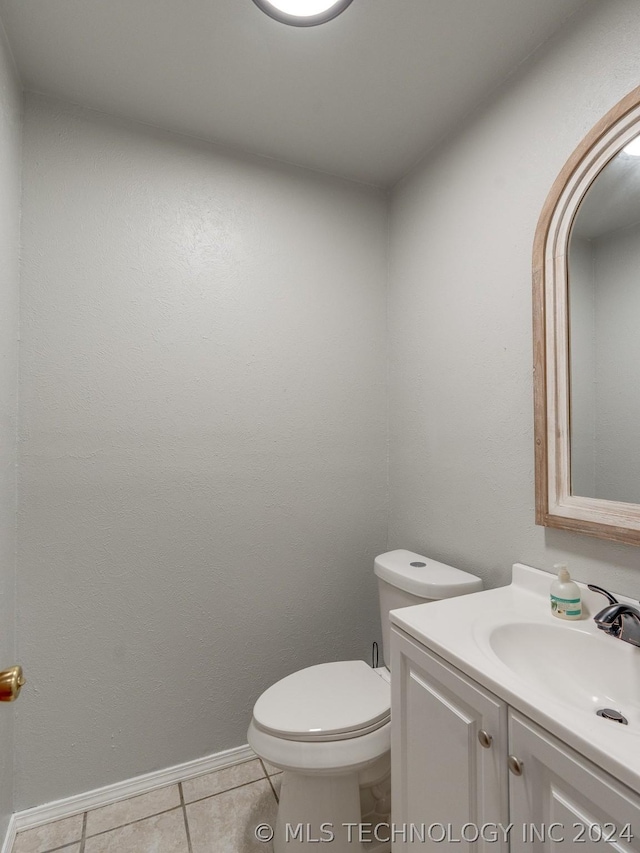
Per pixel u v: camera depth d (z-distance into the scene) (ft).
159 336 5.57
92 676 5.20
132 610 5.40
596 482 3.92
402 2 4.04
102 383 5.29
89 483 5.22
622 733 2.39
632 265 3.70
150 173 5.59
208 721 5.75
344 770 4.05
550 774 2.58
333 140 5.95
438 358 5.86
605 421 3.88
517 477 4.71
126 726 5.34
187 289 5.74
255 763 5.84
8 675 2.94
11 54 4.53
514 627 3.79
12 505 4.71
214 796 5.27
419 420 6.22
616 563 3.77
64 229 5.15
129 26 4.28
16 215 4.78
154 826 4.84
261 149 6.11
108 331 5.33
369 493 6.79
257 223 6.16
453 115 5.49
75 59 4.66
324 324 6.55
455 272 5.59
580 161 4.00
